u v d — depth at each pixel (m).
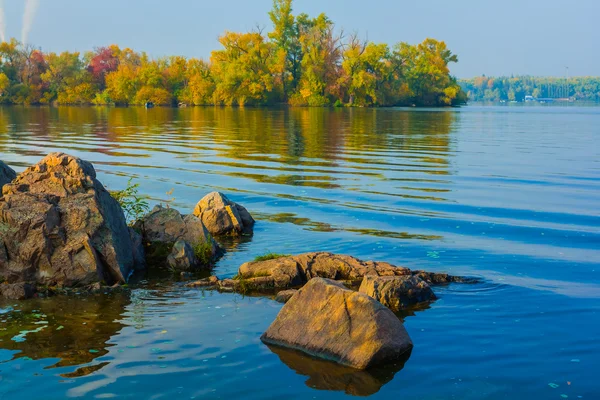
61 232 9.93
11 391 6.40
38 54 134.12
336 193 18.39
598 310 8.63
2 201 10.12
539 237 12.99
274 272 9.86
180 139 38.19
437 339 7.62
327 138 39.41
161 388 6.45
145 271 10.80
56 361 7.06
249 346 7.47
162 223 11.90
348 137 40.31
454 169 24.02
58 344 7.52
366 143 35.81
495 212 15.61
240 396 6.31
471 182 20.62
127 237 10.97
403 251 11.88
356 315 7.28
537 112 99.38
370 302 7.28
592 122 63.03
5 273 9.72
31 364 6.99
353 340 7.12
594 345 7.45
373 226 14.06
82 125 52.97
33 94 128.50
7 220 9.85
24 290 9.31
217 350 7.36
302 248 12.19
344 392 6.40
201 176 21.83
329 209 15.98
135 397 6.27
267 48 115.69
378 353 6.98
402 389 6.46
